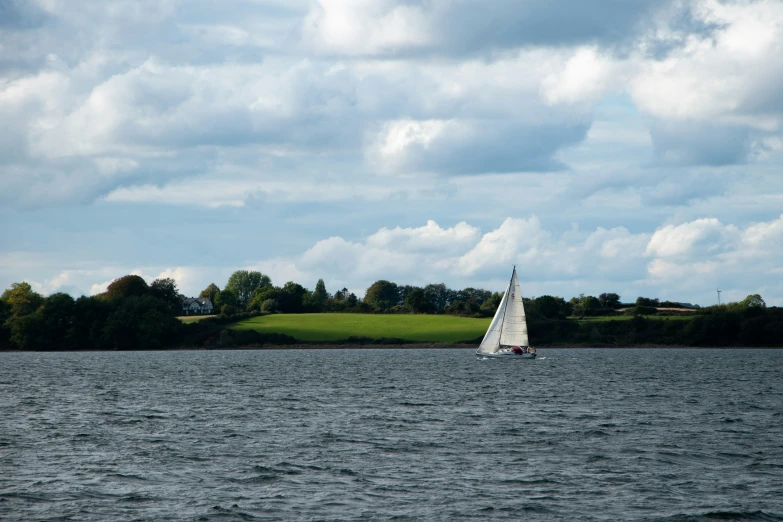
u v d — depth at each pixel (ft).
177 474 212.43
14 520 170.50
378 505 182.19
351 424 302.86
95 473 213.46
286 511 177.17
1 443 257.75
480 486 199.31
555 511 177.27
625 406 366.84
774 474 213.87
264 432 282.15
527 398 403.95
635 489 196.65
